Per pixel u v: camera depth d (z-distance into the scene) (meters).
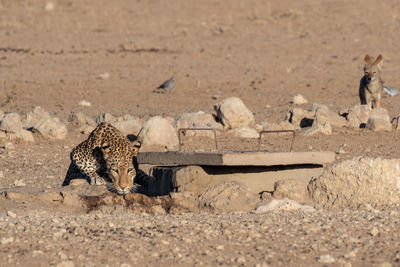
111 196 30.34
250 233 23.39
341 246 22.05
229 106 53.47
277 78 88.62
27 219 26.69
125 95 79.50
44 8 131.50
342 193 30.59
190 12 130.38
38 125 50.81
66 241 22.67
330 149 46.97
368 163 30.45
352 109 55.44
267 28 117.38
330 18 120.88
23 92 79.62
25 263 20.23
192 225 25.03
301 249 21.73
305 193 31.33
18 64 95.88
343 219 25.98
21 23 121.12
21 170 41.12
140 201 30.08
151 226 24.91
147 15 128.12
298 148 47.09
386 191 30.19
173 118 60.62
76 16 127.25
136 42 109.62
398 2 128.88
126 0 140.00
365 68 63.22
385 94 77.62
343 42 107.06
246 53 103.38
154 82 86.81
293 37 111.31
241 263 20.30
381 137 50.56
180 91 81.94
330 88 82.69
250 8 131.62
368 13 122.50
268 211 28.31
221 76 90.12
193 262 20.45
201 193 30.53
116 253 21.30
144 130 47.94
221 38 112.62
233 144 48.31
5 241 22.30
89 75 90.44
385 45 104.44
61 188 32.78
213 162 30.31
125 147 32.75
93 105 73.88
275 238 23.05
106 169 33.97
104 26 120.88
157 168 33.59
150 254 21.22
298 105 72.00
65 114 67.00
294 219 25.89
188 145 47.75
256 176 31.81
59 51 104.56
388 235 23.28
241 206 29.31
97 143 33.78
